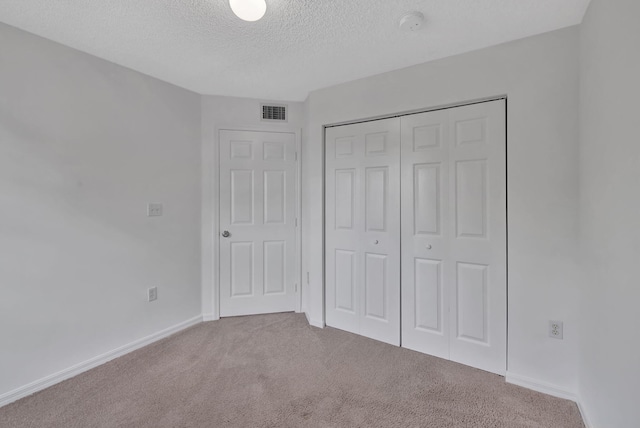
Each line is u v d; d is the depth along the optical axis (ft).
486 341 6.54
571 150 5.57
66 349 6.33
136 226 7.64
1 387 5.47
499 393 5.76
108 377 6.33
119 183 7.28
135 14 5.33
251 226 9.72
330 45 6.38
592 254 4.78
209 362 6.92
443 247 7.05
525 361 6.00
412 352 7.36
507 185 6.23
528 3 4.99
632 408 3.45
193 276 9.11
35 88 5.90
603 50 4.32
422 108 7.15
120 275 7.30
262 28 5.78
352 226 8.41
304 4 5.05
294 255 10.00
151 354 7.30
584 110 5.19
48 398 5.64
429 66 7.02
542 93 5.81
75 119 6.48
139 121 7.69
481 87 6.40
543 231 5.82
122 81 7.32
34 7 5.10
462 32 5.84
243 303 9.74
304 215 9.83
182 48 6.52
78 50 6.53
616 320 3.88
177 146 8.63
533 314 5.92
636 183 3.38
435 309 7.17
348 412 5.23
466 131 6.72
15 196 5.66
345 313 8.61
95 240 6.83
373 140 8.02
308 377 6.30
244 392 5.80
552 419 5.08
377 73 7.69
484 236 6.55
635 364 3.39
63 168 6.30
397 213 7.66
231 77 8.02
